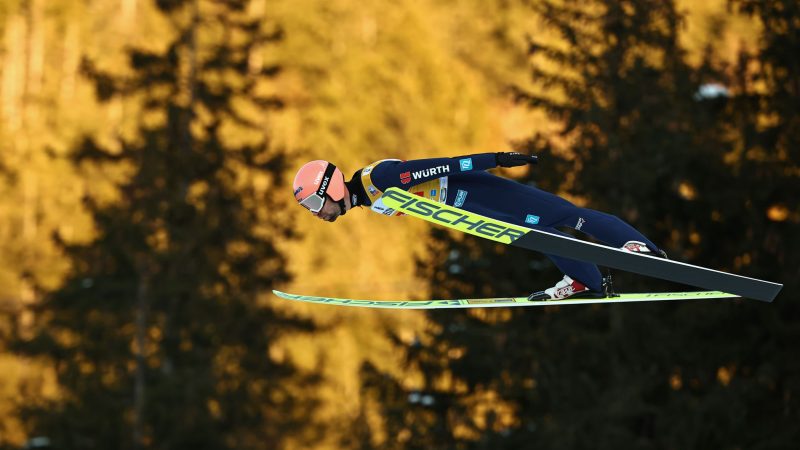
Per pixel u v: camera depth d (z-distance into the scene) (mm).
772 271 47969
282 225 72125
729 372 48594
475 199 18219
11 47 154375
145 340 66188
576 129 49062
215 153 67750
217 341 69500
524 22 170500
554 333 49125
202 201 67125
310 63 129375
